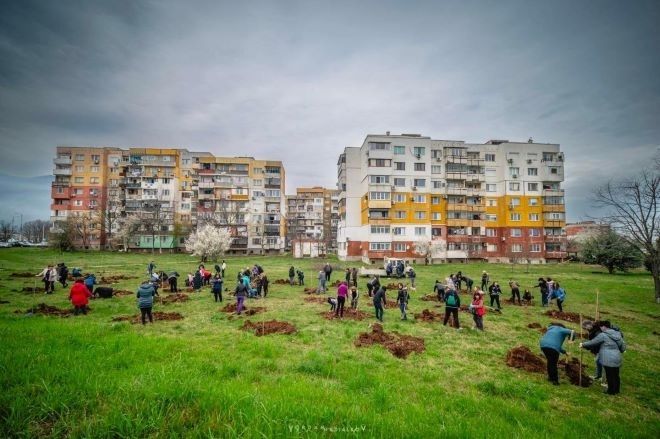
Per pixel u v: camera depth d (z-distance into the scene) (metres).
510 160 61.03
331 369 8.19
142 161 72.19
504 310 18.95
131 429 4.02
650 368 10.30
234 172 73.44
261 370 7.96
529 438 4.92
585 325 9.21
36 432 4.02
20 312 14.88
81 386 5.20
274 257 63.72
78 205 70.62
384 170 56.22
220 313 15.94
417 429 4.63
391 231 56.06
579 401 7.63
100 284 25.39
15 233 119.88
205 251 45.44
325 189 120.88
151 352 8.07
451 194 59.03
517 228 60.34
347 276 22.55
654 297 24.88
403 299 15.55
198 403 4.71
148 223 65.31
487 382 7.98
